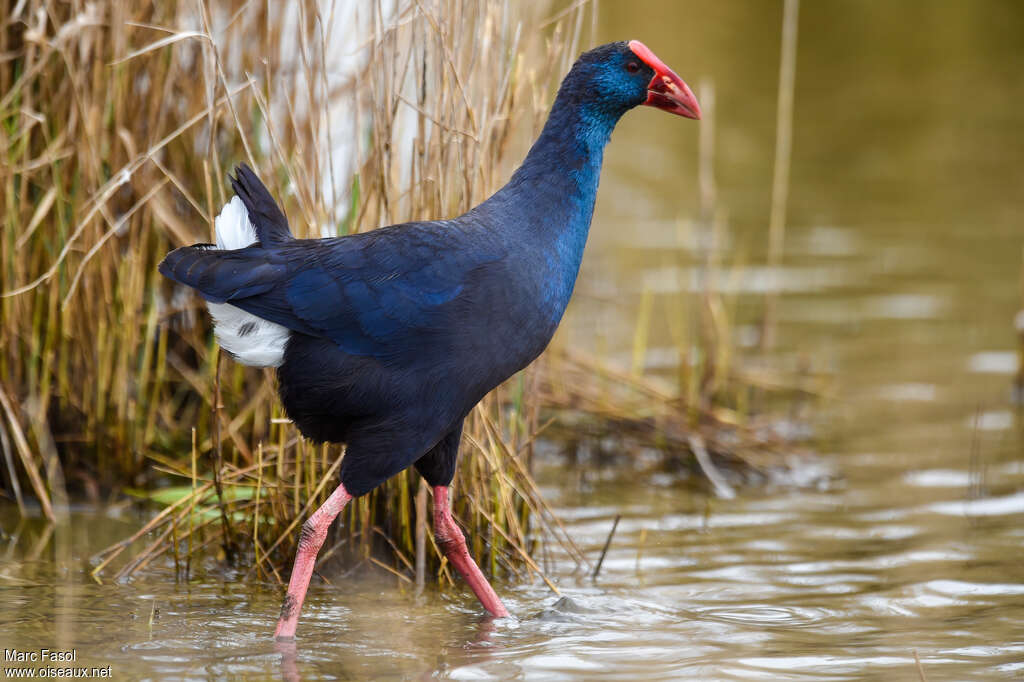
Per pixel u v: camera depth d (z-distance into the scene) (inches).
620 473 434.0
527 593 328.8
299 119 379.2
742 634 295.0
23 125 369.1
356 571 339.3
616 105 301.4
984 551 352.2
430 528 343.3
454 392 282.2
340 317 276.8
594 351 535.2
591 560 352.8
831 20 1326.3
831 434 458.9
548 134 297.7
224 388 395.5
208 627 291.9
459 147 331.9
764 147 923.4
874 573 338.3
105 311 378.0
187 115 390.9
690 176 858.1
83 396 384.8
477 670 269.1
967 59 1176.2
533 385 368.8
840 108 1020.5
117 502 380.5
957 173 852.0
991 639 289.6
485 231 285.6
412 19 323.6
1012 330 568.7
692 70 1096.8
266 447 355.6
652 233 730.8
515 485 350.0
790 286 634.8
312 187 363.9
